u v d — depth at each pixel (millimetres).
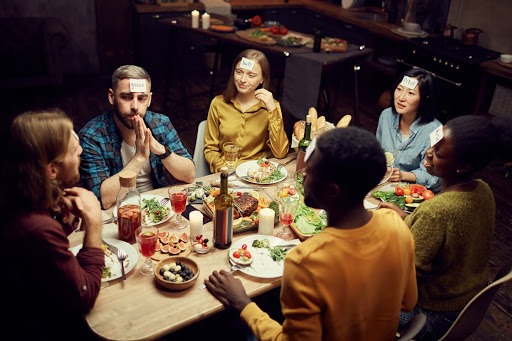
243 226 1999
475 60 4672
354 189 1182
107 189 2154
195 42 6277
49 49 5449
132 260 1774
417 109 2812
